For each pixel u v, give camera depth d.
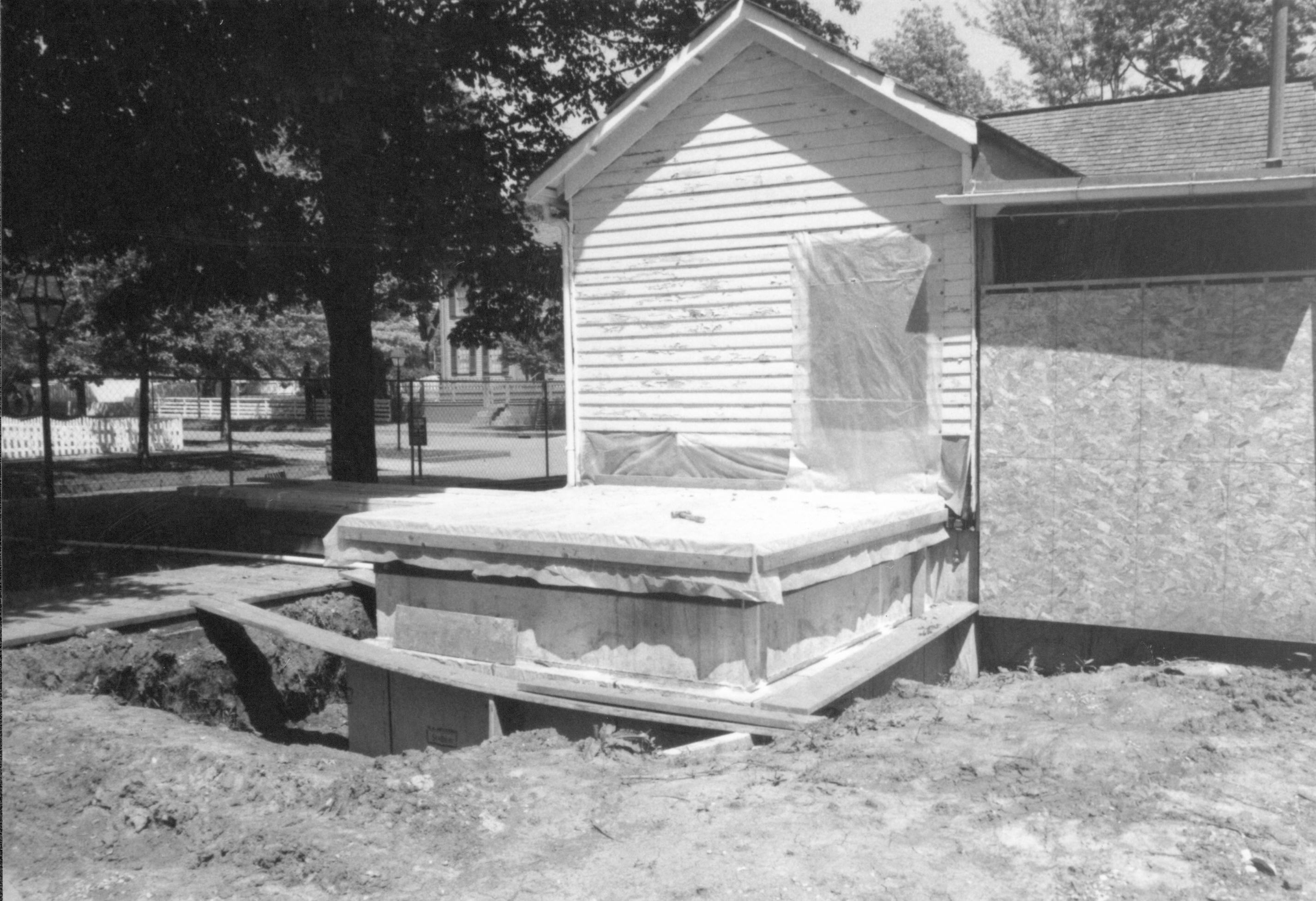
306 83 12.48
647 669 8.45
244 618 9.79
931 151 10.95
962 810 5.39
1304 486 9.29
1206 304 9.61
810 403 11.69
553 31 18.09
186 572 12.34
